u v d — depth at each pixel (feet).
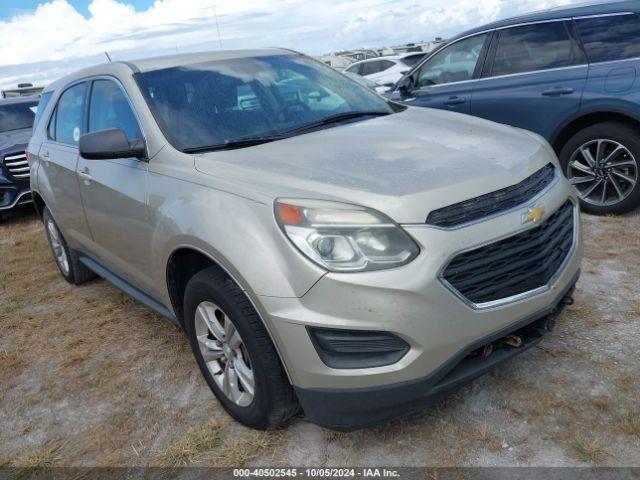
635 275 12.46
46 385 11.11
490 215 7.54
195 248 8.40
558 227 8.56
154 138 10.00
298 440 8.52
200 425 9.17
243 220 7.75
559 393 8.84
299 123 10.68
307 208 7.35
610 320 10.71
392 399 7.22
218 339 8.89
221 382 9.09
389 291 6.91
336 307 7.01
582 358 9.64
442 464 7.77
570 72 16.29
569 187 9.21
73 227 13.89
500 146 9.02
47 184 14.64
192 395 10.10
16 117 29.81
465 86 18.80
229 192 8.23
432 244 7.06
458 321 7.17
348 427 7.52
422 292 6.95
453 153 8.55
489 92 18.11
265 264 7.36
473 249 7.26
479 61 18.51
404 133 9.73
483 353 7.73
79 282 16.17
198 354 9.45
